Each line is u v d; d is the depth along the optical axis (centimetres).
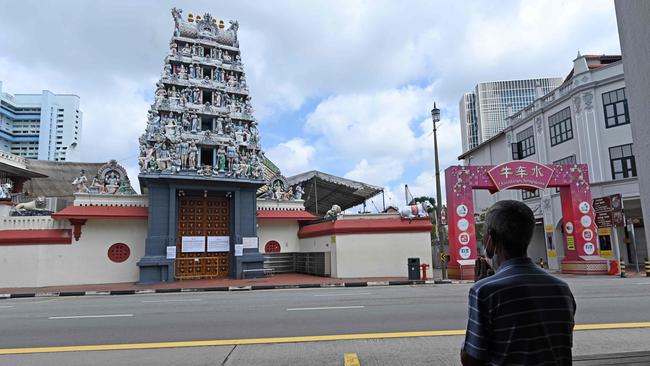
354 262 2364
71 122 7956
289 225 2898
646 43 262
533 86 10688
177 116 2697
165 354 692
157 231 2359
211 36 2980
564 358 230
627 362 399
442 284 2038
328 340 764
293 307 1181
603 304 1125
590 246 2486
